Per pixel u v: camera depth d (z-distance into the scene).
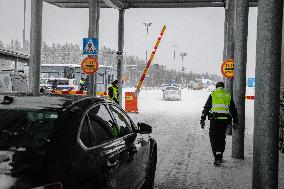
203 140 12.47
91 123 3.82
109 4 22.14
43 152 3.05
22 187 2.70
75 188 3.08
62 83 35.59
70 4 25.12
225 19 20.00
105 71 39.09
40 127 3.33
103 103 4.43
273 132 5.03
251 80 38.06
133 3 23.80
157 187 6.69
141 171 5.41
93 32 17.50
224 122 8.56
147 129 5.58
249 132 15.15
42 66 41.12
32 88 13.49
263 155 5.04
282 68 10.33
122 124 5.01
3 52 21.83
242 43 9.33
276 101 5.02
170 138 12.82
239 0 9.26
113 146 4.17
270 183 5.04
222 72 13.60
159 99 42.22
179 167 8.35
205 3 23.50
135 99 23.03
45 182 2.84
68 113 3.53
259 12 5.10
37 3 13.39
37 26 13.43
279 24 5.00
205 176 7.57
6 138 3.24
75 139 3.34
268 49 4.99
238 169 8.24
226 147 11.36
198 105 32.22
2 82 13.36
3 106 3.65
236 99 9.40
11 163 2.86
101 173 3.58
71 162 3.13
